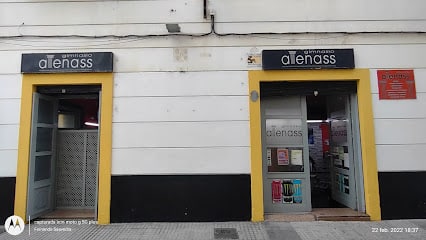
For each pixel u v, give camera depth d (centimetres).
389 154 545
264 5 570
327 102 691
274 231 482
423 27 566
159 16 570
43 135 582
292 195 568
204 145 546
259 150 541
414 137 547
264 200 566
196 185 541
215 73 558
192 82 557
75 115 678
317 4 570
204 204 539
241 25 567
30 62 552
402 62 559
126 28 567
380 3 570
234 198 539
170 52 562
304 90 565
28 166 541
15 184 538
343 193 621
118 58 562
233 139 546
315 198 696
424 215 536
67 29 566
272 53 555
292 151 575
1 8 571
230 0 571
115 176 541
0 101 552
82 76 554
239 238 454
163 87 556
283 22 568
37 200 560
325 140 790
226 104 553
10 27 567
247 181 541
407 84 555
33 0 573
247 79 557
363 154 548
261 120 579
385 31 563
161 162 544
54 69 550
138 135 548
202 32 567
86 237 464
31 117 549
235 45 563
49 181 596
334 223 520
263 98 582
